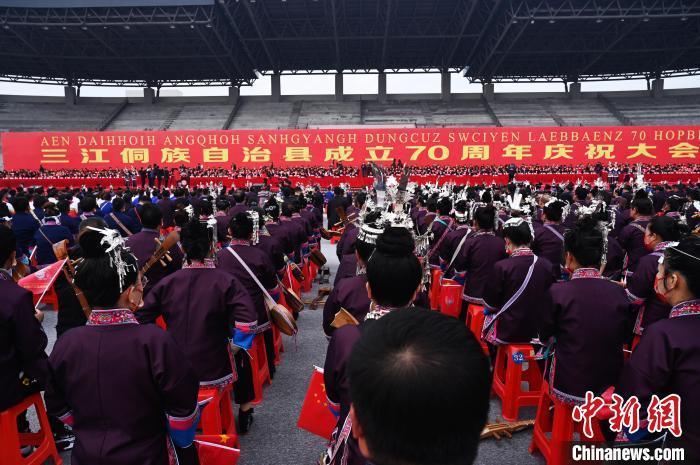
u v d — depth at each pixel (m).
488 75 37.41
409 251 1.68
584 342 2.45
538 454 2.98
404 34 29.70
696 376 1.58
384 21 27.91
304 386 3.94
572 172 24.23
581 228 2.54
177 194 10.77
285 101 38.28
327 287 6.66
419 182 23.67
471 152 26.75
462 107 36.31
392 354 0.73
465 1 25.41
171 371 1.64
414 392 0.66
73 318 3.35
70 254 3.33
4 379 2.29
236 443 2.95
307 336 5.11
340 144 27.00
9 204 8.02
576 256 2.54
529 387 3.66
